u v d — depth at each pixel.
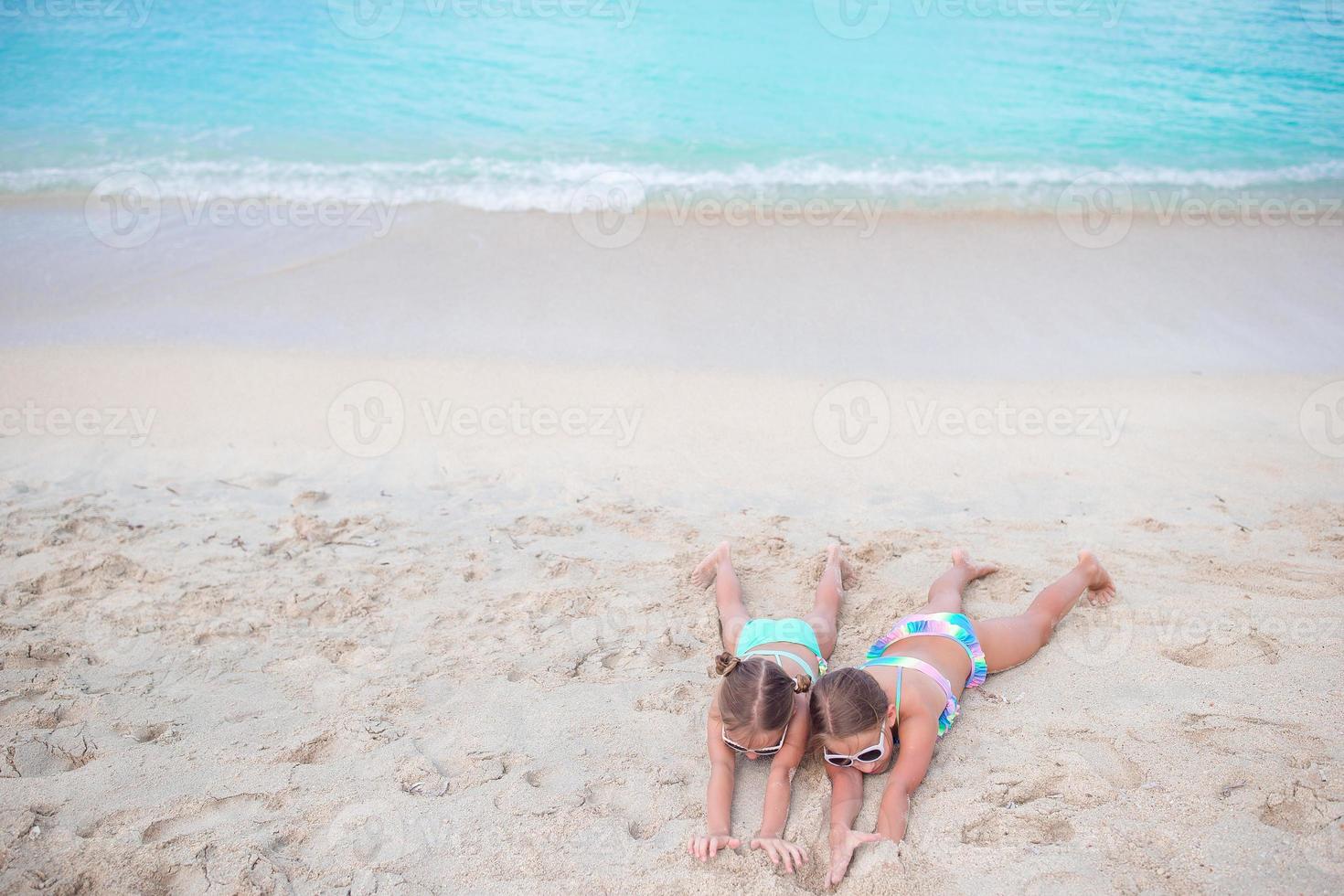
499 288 8.17
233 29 13.78
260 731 3.63
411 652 4.14
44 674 3.96
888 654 3.97
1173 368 7.05
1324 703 3.57
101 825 3.14
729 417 6.44
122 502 5.45
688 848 3.09
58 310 7.79
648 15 14.17
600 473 5.81
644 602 4.52
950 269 8.55
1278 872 2.82
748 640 4.04
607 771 3.46
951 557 4.85
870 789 3.44
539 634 4.26
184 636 4.24
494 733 3.64
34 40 13.38
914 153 10.66
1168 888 2.83
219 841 3.07
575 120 11.39
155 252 8.73
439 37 13.53
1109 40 13.37
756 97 11.97
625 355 7.24
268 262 8.56
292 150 10.66
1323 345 7.33
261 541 5.04
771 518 5.27
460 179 10.07
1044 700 3.78
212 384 6.80
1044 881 2.89
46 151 10.61
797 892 2.94
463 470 5.84
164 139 10.91
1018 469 5.79
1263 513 5.16
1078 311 7.89
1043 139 10.96
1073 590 4.27
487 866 3.01
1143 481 5.60
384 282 8.26
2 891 2.84
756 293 8.14
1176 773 3.28
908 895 2.88
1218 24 13.70
